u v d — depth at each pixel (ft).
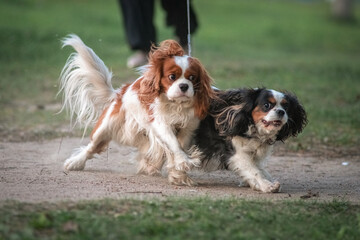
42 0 142.51
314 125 54.03
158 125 32.24
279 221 25.52
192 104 31.53
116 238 22.17
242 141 32.58
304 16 176.04
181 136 33.12
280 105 31.78
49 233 22.33
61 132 49.85
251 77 77.77
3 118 54.85
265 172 33.88
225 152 33.09
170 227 23.53
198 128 33.24
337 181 37.01
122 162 39.93
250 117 32.04
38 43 97.91
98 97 36.83
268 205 27.99
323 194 32.60
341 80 81.76
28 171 34.81
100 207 25.45
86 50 36.40
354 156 45.42
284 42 135.33
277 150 46.26
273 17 166.09
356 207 28.99
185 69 30.55
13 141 46.14
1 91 67.15
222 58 98.02
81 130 50.37
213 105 32.89
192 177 36.52
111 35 108.37
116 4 148.15
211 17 153.89
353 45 142.20
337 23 172.86
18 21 115.34
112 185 31.63
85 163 37.86
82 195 28.17
